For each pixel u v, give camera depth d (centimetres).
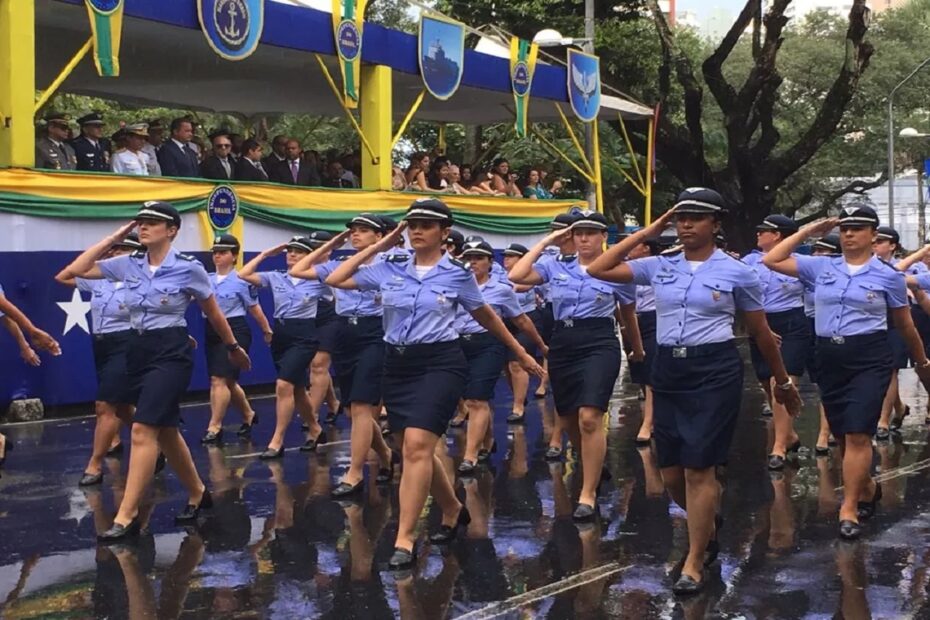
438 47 1712
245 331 1168
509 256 1277
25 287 1270
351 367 903
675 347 634
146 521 810
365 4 1595
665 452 650
